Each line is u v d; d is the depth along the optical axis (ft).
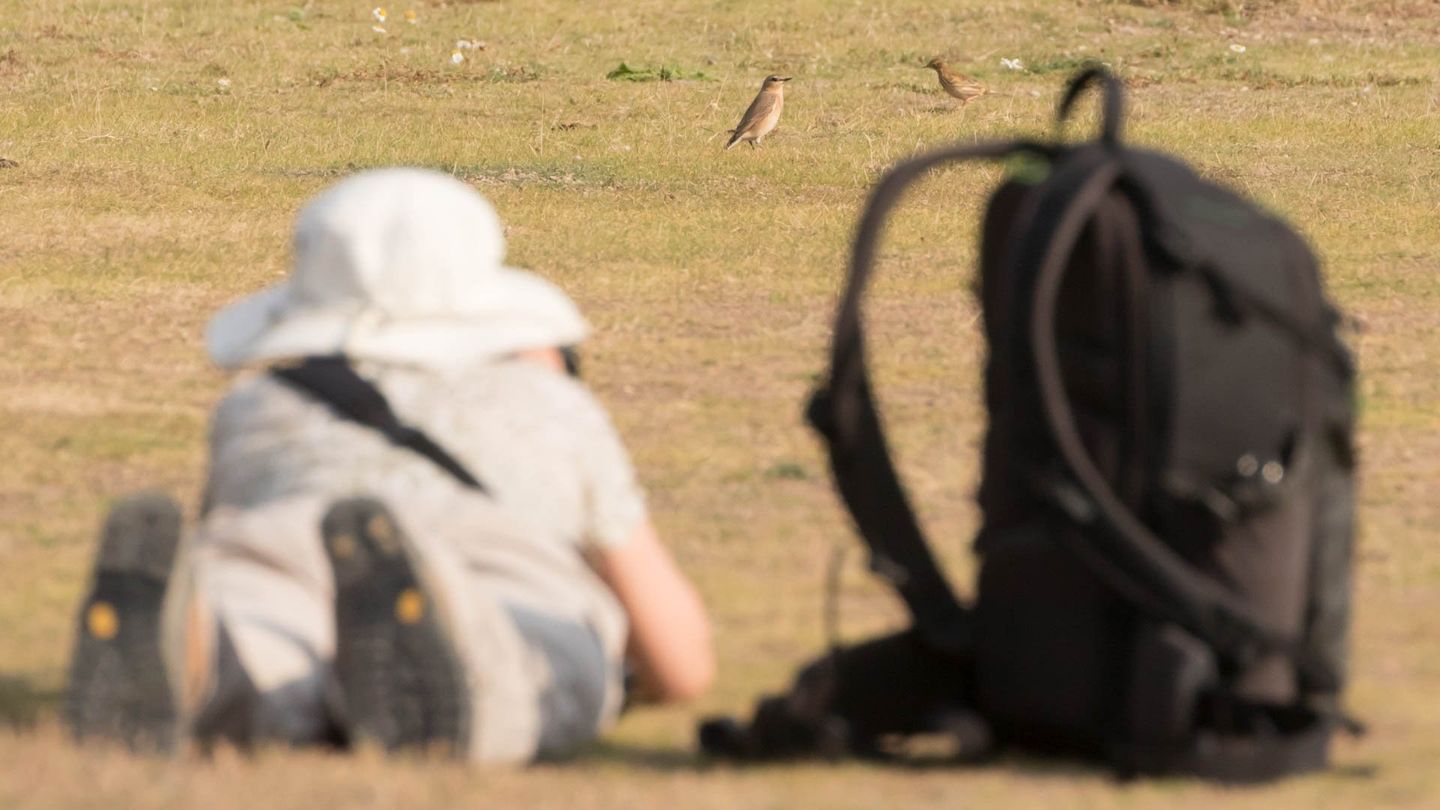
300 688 35.37
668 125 193.57
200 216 135.64
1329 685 37.93
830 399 38.24
